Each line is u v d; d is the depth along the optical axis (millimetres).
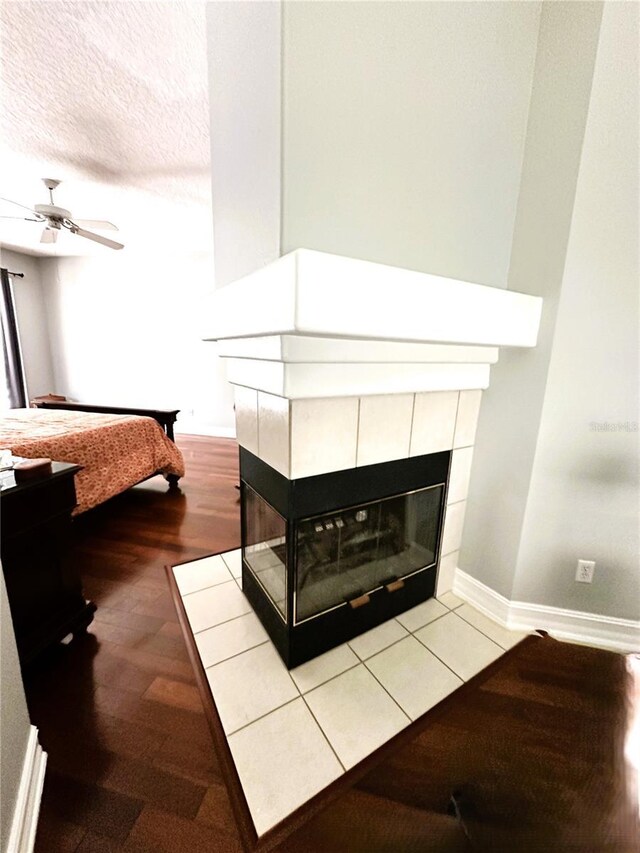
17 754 953
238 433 1765
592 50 1240
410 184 1222
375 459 1450
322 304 907
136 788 1053
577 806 1030
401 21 1090
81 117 2004
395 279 1027
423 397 1523
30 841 913
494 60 1305
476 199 1399
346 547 1534
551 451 1525
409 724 1246
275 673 1433
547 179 1406
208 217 3578
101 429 2768
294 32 916
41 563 1426
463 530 1880
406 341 1185
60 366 5648
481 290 1248
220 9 1275
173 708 1287
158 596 1886
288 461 1252
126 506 3020
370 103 1086
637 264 1320
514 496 1633
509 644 1595
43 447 2316
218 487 3465
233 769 1101
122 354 5422
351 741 1188
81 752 1142
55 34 1466
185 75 1689
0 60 1595
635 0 1172
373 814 1004
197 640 1594
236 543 2426
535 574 1646
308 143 998
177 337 5188
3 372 4926
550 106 1371
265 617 1646
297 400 1197
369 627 1656
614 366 1404
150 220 3668
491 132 1370
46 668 1440
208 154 2391
